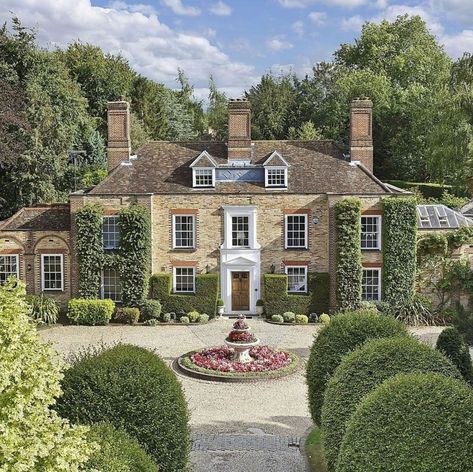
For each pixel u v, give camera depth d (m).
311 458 18.08
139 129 71.25
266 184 39.06
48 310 37.25
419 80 75.38
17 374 8.30
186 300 38.38
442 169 53.44
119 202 38.47
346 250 37.69
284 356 28.80
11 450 7.96
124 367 13.30
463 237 38.31
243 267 39.09
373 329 16.80
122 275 37.97
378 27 78.38
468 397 10.71
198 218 39.03
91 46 80.50
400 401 11.02
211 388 25.28
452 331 20.09
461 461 10.03
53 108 57.16
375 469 10.73
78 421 11.73
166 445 13.13
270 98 87.56
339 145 42.44
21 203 53.56
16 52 54.34
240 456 18.27
